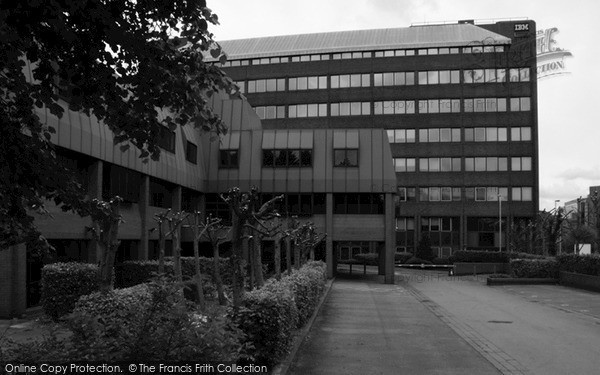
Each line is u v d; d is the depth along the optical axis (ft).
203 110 22.75
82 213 22.17
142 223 96.84
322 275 81.56
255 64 270.05
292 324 38.47
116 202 49.85
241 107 147.95
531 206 243.81
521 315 65.41
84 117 74.13
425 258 220.84
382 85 257.96
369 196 135.54
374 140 136.67
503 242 244.01
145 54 19.88
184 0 19.79
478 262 171.01
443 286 116.57
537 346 44.09
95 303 39.50
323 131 138.10
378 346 42.98
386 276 129.49
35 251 22.35
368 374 33.45
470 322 58.80
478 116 250.16
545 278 117.29
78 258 75.61
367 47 259.39
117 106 21.35
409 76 256.52
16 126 19.76
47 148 21.16
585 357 39.63
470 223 247.50
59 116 20.74
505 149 247.29
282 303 33.88
